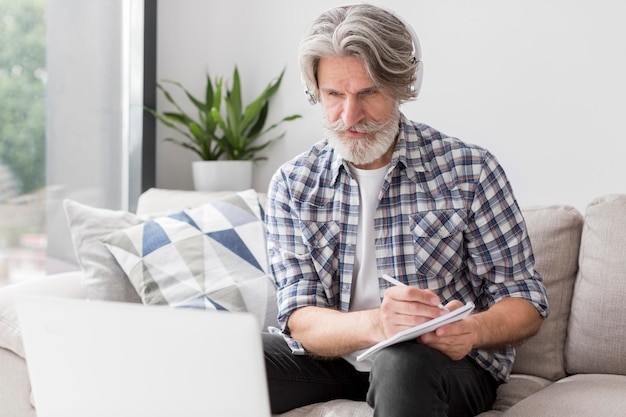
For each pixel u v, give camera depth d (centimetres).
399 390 124
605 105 220
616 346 165
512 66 231
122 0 272
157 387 105
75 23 253
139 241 201
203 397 104
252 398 103
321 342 148
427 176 160
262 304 194
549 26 226
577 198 225
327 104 153
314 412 149
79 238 206
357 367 157
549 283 178
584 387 151
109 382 108
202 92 279
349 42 144
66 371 110
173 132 281
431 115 244
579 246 180
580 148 224
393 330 132
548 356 176
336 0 255
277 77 268
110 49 268
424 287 157
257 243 204
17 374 174
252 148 267
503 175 160
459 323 131
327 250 162
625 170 218
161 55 279
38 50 239
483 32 235
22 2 233
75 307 107
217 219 207
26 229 237
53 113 246
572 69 224
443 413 127
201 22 278
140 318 103
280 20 266
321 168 167
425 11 243
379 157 157
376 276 159
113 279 200
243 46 273
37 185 241
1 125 227
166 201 233
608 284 167
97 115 264
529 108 230
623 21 217
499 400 161
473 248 157
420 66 156
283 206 168
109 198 270
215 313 100
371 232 161
